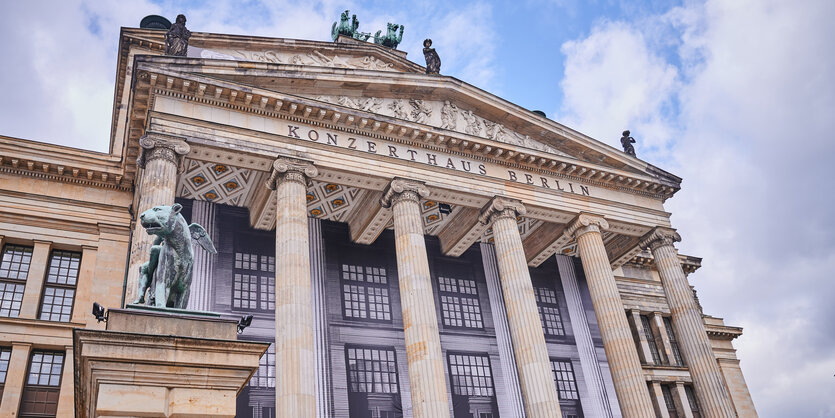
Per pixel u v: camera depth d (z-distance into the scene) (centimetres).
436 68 4444
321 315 3831
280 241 3338
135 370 1080
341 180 3800
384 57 4684
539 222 4747
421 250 3678
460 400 4053
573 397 4434
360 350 3931
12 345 3419
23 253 3772
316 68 3803
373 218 4125
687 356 4397
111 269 3806
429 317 3484
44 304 3666
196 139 3369
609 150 4709
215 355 1141
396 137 3978
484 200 4166
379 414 3759
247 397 3444
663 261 4684
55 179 3934
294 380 2941
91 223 3891
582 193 4544
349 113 3791
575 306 4853
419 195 3875
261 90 3584
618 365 4016
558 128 4562
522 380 3684
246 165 3578
